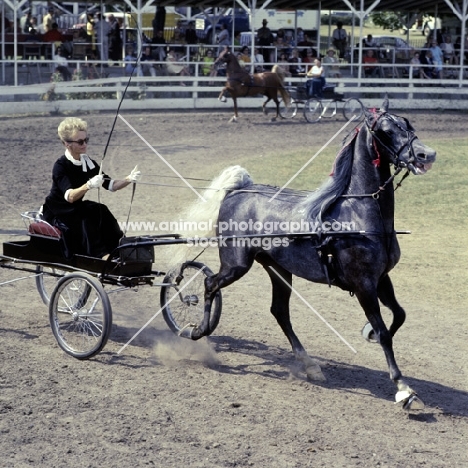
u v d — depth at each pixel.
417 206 17.41
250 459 6.13
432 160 7.05
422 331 9.81
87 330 9.12
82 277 8.13
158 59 33.53
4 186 17.83
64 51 32.47
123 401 7.16
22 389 7.32
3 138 24.52
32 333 8.99
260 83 29.94
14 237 13.30
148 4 32.12
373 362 8.66
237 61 29.75
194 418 6.86
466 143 26.59
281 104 34.34
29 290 10.71
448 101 36.06
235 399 7.36
